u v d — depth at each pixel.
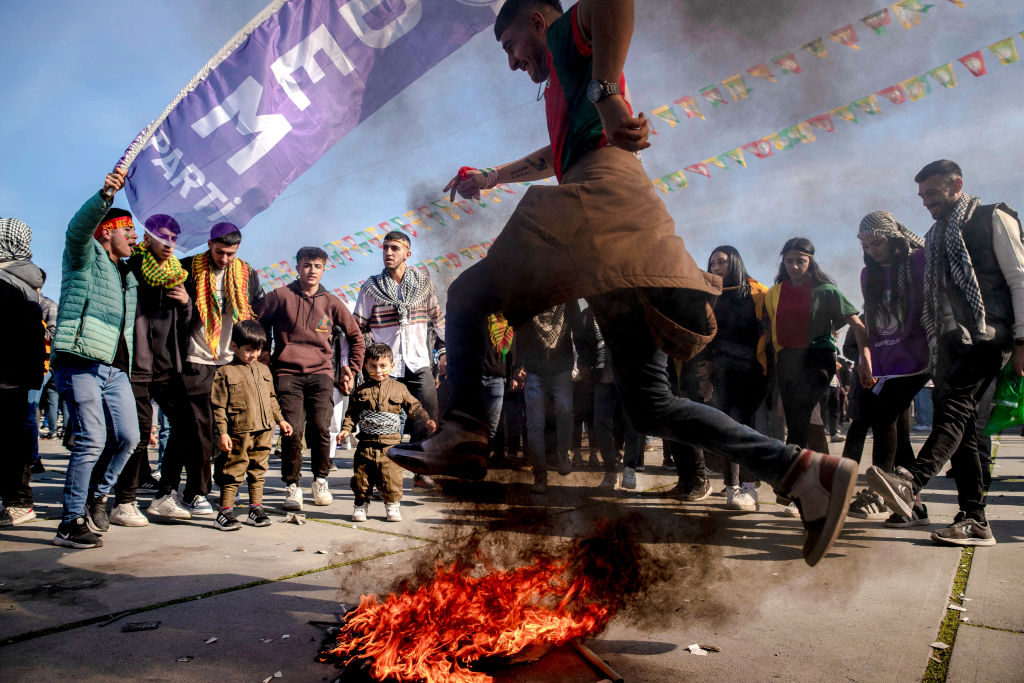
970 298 2.63
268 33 2.10
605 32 1.35
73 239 2.81
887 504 2.71
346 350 4.30
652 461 4.71
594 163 1.44
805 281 2.23
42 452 7.01
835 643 1.67
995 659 1.56
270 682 1.48
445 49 2.05
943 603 1.95
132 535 3.12
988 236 2.62
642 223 1.37
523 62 1.68
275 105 2.11
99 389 2.97
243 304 3.66
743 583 2.03
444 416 1.60
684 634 1.73
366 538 2.99
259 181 2.14
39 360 3.45
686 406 1.44
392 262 4.29
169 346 3.51
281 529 3.25
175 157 2.17
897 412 2.96
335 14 2.07
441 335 4.56
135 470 3.43
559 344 2.21
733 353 2.04
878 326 2.92
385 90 2.08
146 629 1.81
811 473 1.32
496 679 1.46
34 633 1.78
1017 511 3.49
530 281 1.36
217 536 3.08
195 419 3.58
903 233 2.81
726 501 2.64
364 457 3.45
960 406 2.68
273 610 1.96
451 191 2.01
